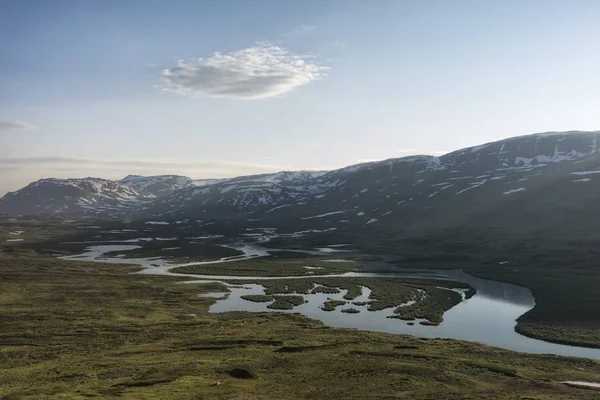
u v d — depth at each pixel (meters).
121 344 60.62
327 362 50.41
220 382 42.69
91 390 39.53
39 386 41.72
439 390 41.12
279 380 44.12
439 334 68.38
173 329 69.44
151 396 37.50
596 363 51.16
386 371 47.06
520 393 40.41
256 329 68.69
